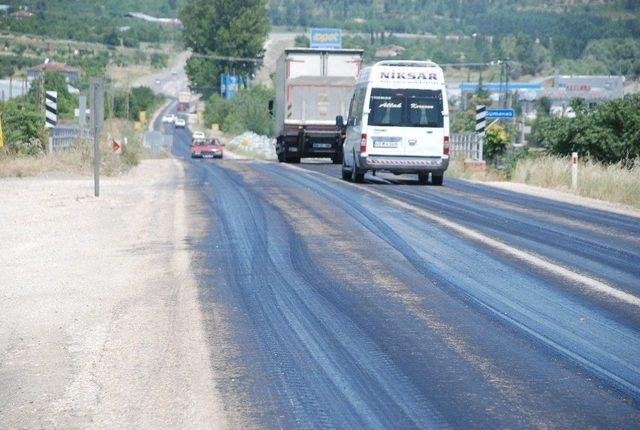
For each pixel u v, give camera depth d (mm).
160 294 15102
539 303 14547
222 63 193500
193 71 194000
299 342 12039
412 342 12094
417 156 37156
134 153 53812
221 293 15133
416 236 21641
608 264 18234
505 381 10406
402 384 10273
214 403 9570
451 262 18172
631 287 15914
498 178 46062
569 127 47469
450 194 33188
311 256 18750
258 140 113812
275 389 10047
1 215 25766
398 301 14570
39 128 49406
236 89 185750
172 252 19266
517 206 29266
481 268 17531
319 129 55375
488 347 11875
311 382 10320
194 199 29984
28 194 31438
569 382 10383
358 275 16719
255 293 15133
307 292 15242
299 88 55281
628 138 44844
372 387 10156
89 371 10773
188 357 11312
